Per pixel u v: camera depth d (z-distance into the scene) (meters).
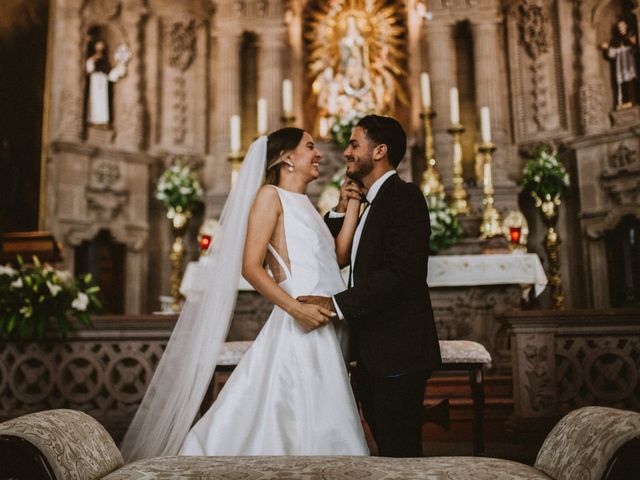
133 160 11.83
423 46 12.76
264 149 3.20
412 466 1.92
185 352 3.14
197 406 3.05
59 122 11.35
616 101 11.57
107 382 5.08
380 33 12.88
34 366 5.20
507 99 12.45
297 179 3.18
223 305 3.10
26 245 7.66
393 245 2.90
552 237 10.76
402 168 11.82
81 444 2.07
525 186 11.03
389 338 2.92
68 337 5.10
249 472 1.88
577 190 11.56
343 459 2.03
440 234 8.17
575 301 11.40
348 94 12.48
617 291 11.14
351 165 3.20
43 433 1.94
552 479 1.90
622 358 4.84
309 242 3.02
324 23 13.05
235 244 3.11
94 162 11.46
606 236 11.26
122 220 11.62
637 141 10.91
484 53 12.24
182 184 10.67
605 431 1.86
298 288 2.95
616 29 11.65
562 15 12.06
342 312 2.82
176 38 12.72
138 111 12.07
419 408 2.94
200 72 12.81
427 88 10.08
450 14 12.41
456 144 9.84
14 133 10.52
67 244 10.97
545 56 12.20
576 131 11.76
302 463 1.97
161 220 12.15
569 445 2.00
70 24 11.61
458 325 7.24
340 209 3.42
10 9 10.62
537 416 4.85
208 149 12.64
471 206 11.16
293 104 12.66
